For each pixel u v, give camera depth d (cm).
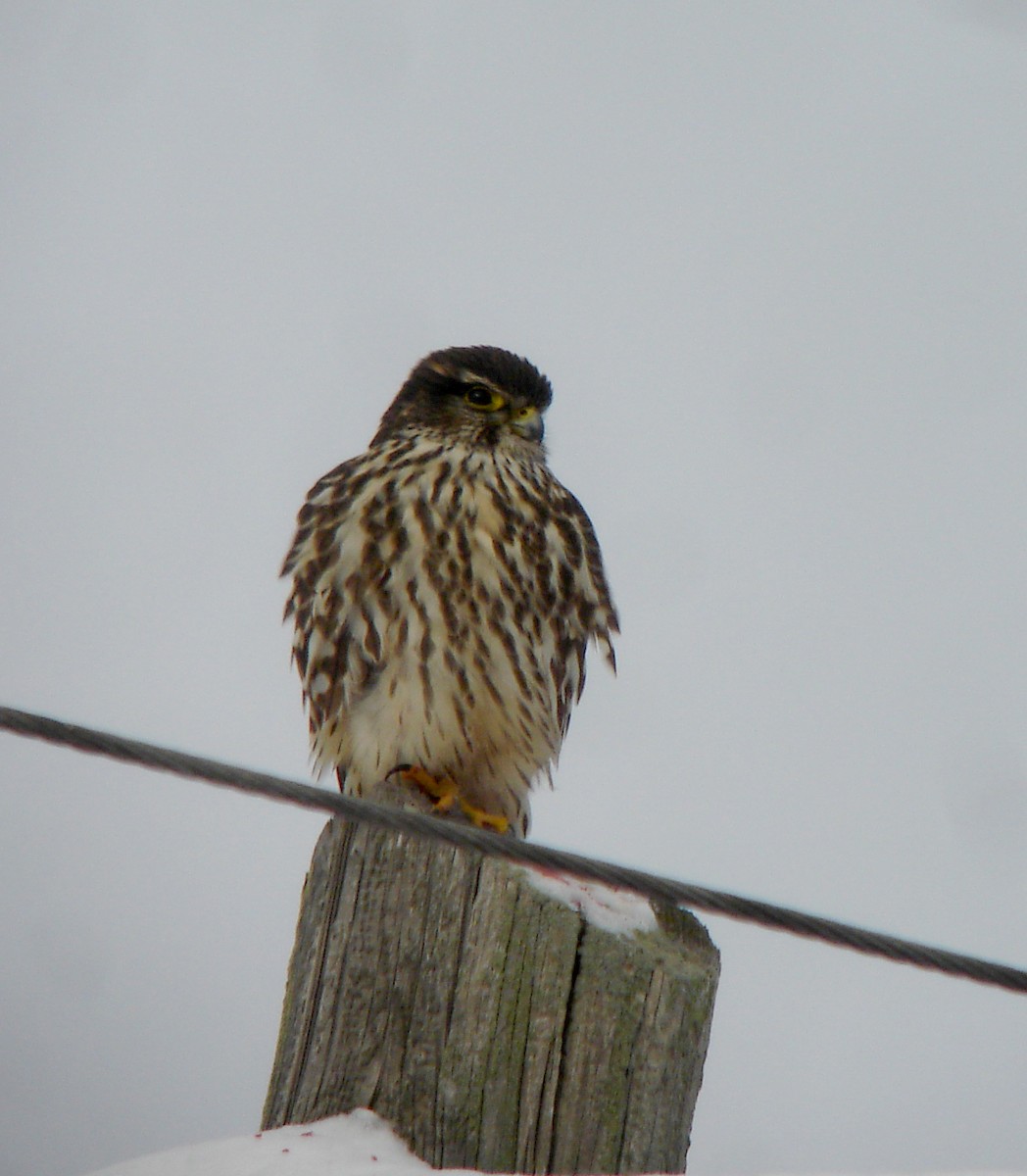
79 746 703
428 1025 795
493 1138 770
